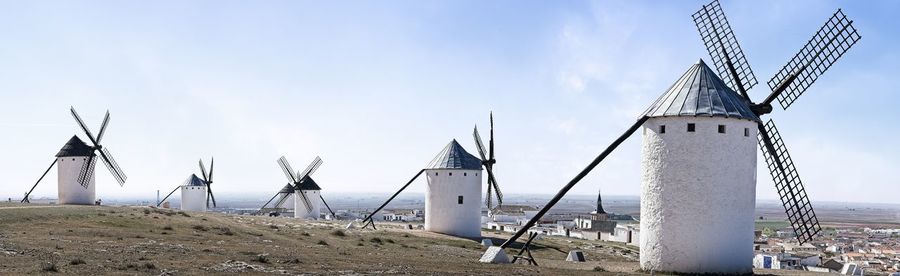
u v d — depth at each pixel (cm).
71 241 3102
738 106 2831
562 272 2709
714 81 2891
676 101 2820
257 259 2695
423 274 2438
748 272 2805
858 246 14250
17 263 2289
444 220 6216
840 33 3259
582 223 14388
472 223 6256
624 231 10144
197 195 10406
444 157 6359
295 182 9900
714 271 2716
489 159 6538
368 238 4856
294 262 2691
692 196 2739
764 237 15675
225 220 5359
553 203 3192
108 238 3334
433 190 6306
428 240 5331
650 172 2867
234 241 3666
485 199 6881
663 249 2791
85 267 2242
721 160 2739
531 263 3238
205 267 2416
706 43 3497
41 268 2142
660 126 2838
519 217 14338
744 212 2792
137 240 3303
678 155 2770
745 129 2811
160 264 2431
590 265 3259
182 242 3356
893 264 9869
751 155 2836
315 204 9981
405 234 5800
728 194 2745
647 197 2878
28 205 5794
